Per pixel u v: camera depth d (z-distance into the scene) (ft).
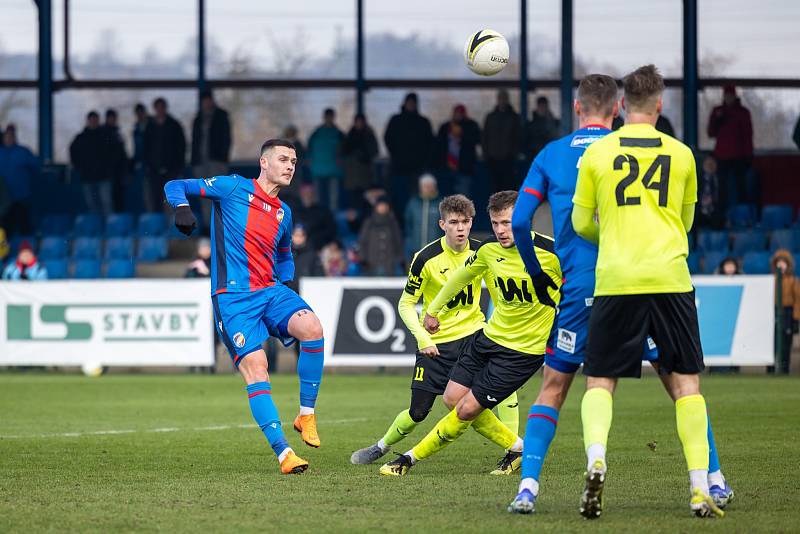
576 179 52.54
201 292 159.53
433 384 69.87
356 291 154.71
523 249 54.08
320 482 61.93
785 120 218.79
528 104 221.05
